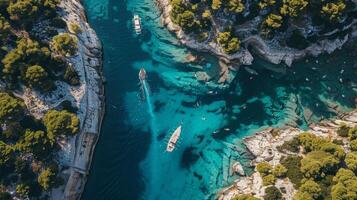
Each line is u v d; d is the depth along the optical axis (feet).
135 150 350.43
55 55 343.87
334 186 304.09
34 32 347.15
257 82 381.40
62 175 315.78
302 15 377.09
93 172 337.93
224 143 357.61
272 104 373.81
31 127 314.55
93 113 345.92
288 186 317.63
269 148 346.95
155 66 385.09
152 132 358.43
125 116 362.12
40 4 353.92
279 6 375.66
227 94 376.68
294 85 380.99
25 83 325.83
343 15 379.14
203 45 382.01
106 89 371.15
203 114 369.30
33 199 304.09
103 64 381.60
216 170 346.74
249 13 376.07
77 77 343.46
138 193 336.49
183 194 338.54
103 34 394.11
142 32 396.37
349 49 391.45
